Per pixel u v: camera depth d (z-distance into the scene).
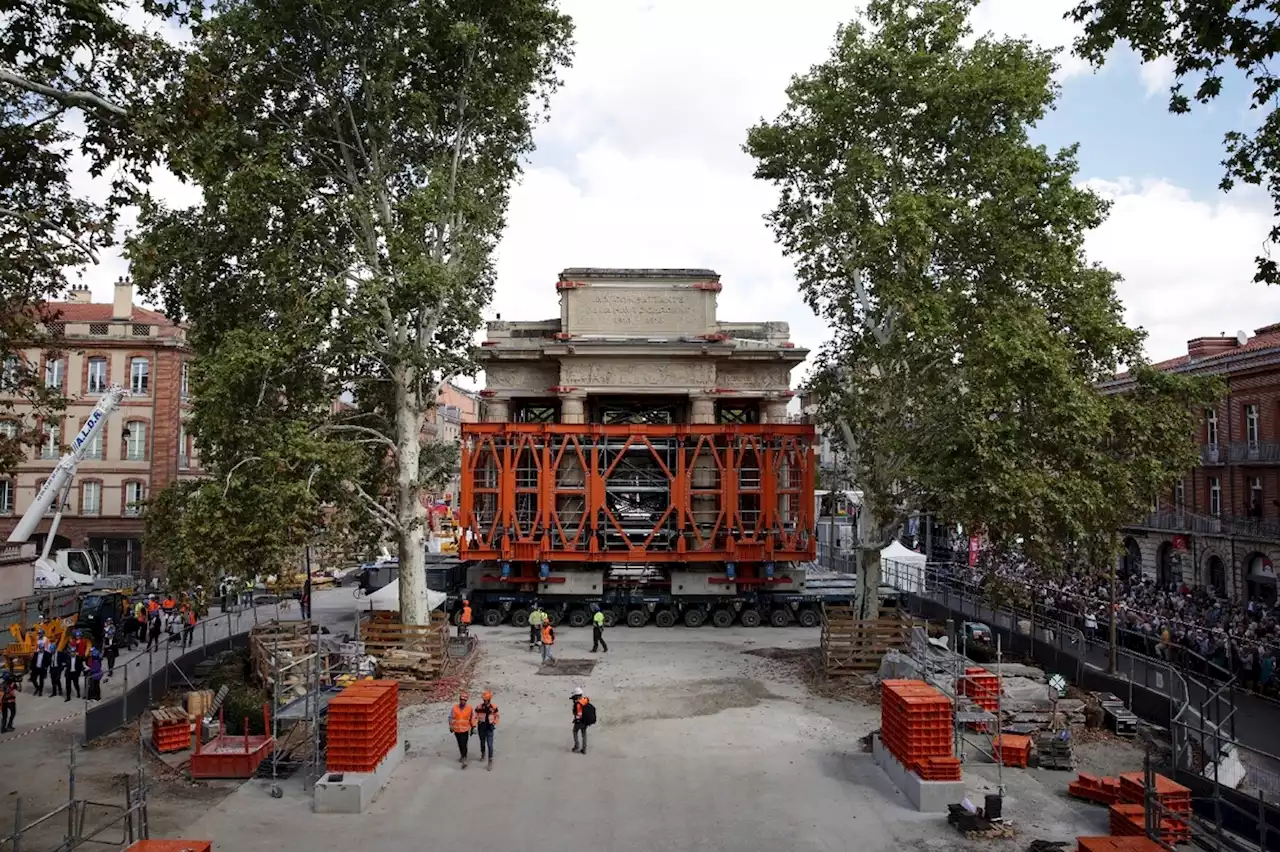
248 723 19.48
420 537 30.31
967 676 21.69
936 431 27.02
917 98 28.12
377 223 29.83
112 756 19.56
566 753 19.75
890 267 27.92
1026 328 24.95
